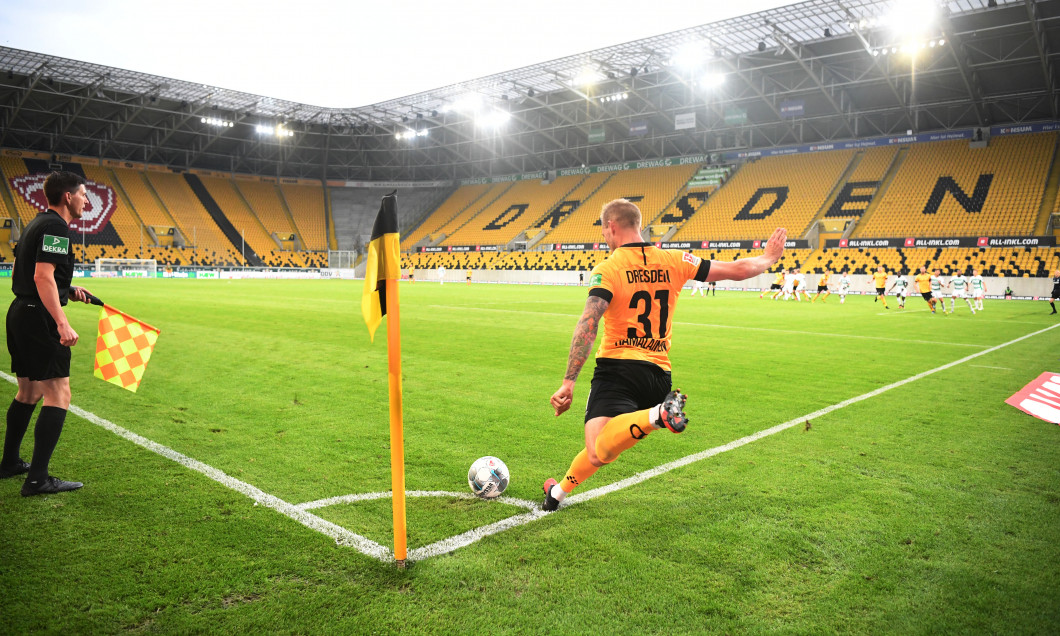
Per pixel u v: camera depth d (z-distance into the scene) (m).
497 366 8.74
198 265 51.56
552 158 58.50
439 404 6.36
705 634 2.39
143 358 4.34
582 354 2.97
